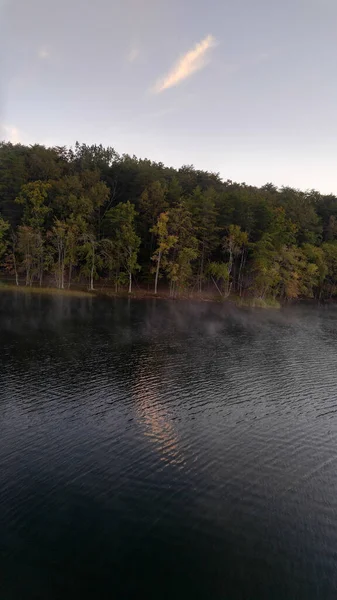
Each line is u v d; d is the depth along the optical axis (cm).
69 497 1809
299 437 2483
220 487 1944
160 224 8862
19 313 6134
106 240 8881
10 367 3509
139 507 1769
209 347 4672
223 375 3622
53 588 1344
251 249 9638
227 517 1736
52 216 9512
